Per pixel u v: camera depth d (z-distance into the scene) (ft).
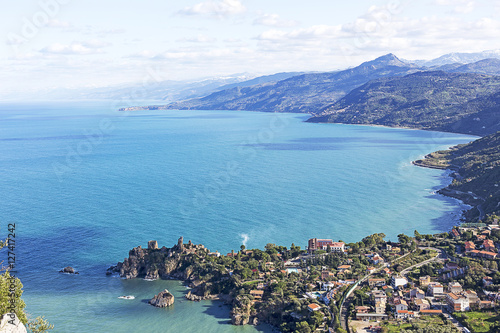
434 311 640.17
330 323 630.33
